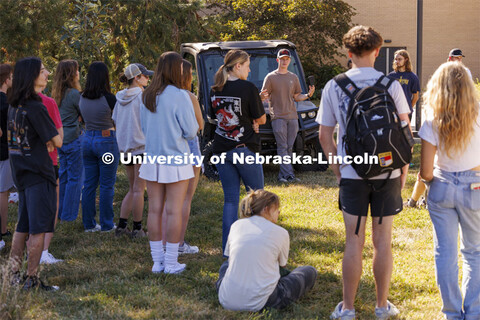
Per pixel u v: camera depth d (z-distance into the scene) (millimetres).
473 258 3598
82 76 10031
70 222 6250
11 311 3576
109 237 5707
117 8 11500
